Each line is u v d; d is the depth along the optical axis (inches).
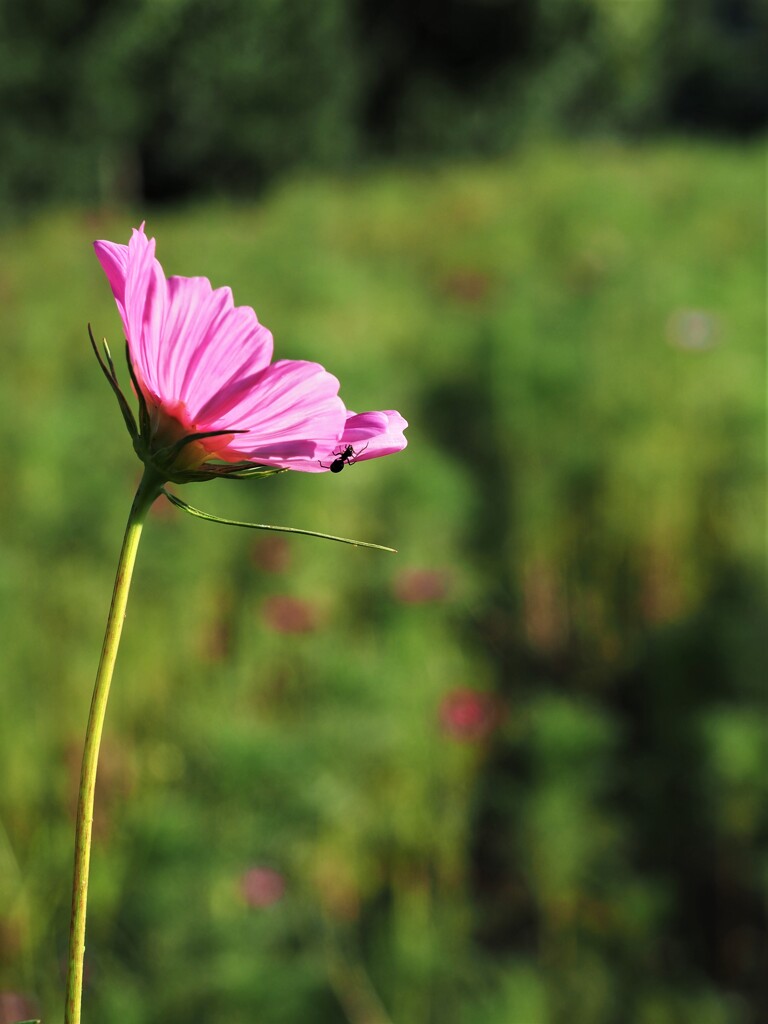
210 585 98.7
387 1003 67.4
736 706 88.1
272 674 90.0
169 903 60.9
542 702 85.7
